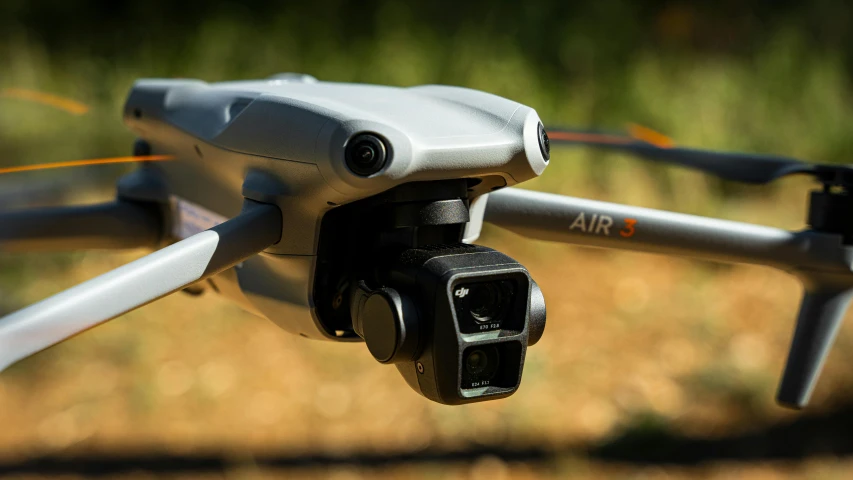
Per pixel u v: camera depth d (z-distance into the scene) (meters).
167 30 7.94
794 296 6.55
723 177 1.41
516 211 1.23
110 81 7.50
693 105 8.21
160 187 1.33
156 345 5.71
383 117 0.97
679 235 1.23
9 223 1.31
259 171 1.03
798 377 1.33
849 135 8.62
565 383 5.39
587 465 4.54
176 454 4.60
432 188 1.01
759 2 9.52
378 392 5.30
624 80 8.12
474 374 0.94
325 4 8.17
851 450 4.69
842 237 1.28
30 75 7.50
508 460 4.58
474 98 1.06
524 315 0.94
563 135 1.53
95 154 7.06
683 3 9.30
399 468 4.50
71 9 8.32
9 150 6.90
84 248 1.37
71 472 4.39
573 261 6.95
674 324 6.10
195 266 0.93
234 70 7.59
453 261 0.94
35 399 5.14
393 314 0.92
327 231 1.04
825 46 9.30
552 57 8.23
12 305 5.75
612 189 7.43
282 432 4.88
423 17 8.17
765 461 4.61
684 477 4.44
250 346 5.75
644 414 4.98
